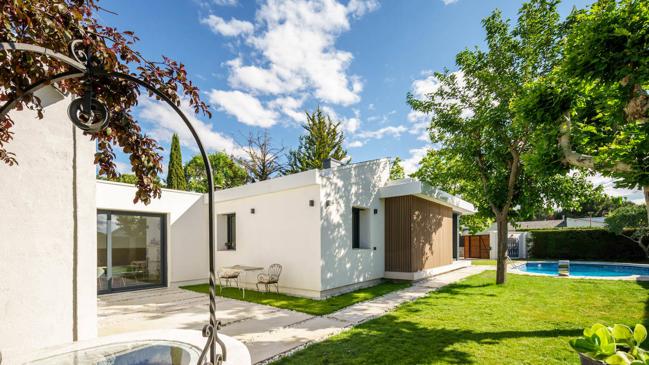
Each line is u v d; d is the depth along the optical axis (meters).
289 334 5.04
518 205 9.43
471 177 10.58
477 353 4.12
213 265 2.33
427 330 5.08
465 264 14.66
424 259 10.87
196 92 2.70
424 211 11.06
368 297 7.90
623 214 16.22
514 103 5.40
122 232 9.44
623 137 4.04
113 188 9.13
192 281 10.80
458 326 5.27
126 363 2.69
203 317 6.25
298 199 8.55
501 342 4.49
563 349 4.21
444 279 10.63
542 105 4.86
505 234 9.45
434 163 13.18
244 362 2.53
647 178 3.61
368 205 9.99
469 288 8.83
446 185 12.46
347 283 8.78
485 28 8.98
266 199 9.45
